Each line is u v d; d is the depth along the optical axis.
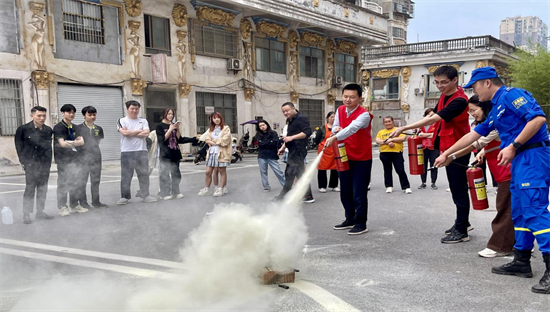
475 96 4.47
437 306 2.88
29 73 13.38
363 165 4.81
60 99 14.17
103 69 15.16
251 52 20.84
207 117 19.14
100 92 15.27
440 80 4.29
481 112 4.41
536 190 3.18
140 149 6.81
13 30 12.98
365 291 3.15
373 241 4.59
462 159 4.32
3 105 12.98
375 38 26.94
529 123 3.12
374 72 29.55
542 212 3.17
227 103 20.09
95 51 14.95
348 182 5.03
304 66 24.22
